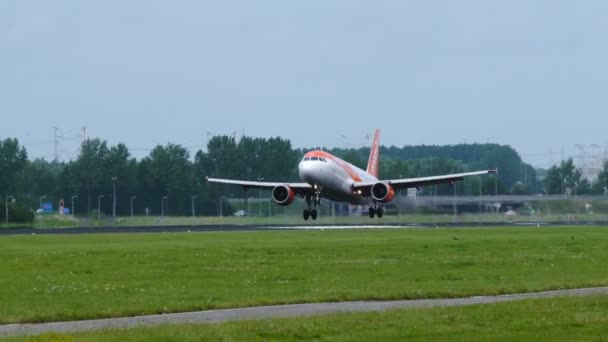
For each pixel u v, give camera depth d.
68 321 79.62
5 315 81.44
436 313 79.12
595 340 65.50
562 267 127.81
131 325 75.94
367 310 85.19
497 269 124.88
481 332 69.25
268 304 89.69
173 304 87.81
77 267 127.56
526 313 79.00
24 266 129.12
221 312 84.75
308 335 68.12
